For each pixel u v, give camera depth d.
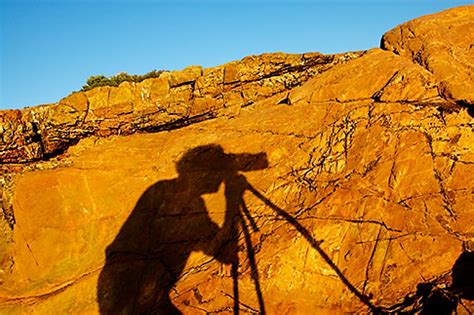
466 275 8.10
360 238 9.23
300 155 11.12
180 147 12.79
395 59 11.61
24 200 12.84
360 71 11.66
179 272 10.52
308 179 10.59
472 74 10.71
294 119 11.94
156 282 10.57
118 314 10.51
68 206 12.50
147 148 13.20
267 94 14.06
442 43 11.51
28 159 14.34
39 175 12.97
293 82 13.94
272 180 11.04
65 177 12.81
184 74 14.56
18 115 14.53
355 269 8.94
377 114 10.66
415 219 9.10
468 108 10.00
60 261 11.97
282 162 11.24
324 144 10.95
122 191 12.52
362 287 8.66
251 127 12.39
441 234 8.83
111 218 12.26
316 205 9.98
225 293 9.45
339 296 8.72
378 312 8.10
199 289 9.76
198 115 14.28
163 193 12.09
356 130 10.70
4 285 11.98
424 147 9.80
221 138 12.47
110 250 11.74
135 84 14.62
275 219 10.24
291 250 9.45
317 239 9.41
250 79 14.29
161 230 11.58
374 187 9.71
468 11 12.12
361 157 10.25
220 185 11.60
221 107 14.19
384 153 10.07
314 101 12.00
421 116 10.16
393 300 8.26
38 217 12.58
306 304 8.79
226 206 11.16
